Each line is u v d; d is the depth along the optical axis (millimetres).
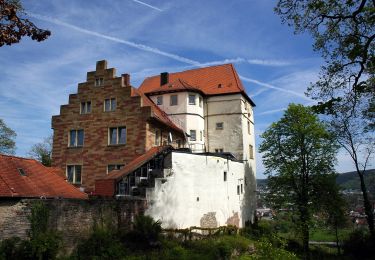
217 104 36000
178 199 22141
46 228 14445
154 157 22453
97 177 26672
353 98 14375
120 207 17781
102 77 28016
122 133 26672
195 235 21406
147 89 39719
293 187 34469
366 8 12211
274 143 35406
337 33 14172
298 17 14008
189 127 32688
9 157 18938
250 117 39781
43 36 8312
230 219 28438
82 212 15922
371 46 13156
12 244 13234
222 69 39156
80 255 15000
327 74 14891
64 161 28203
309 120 33469
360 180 34438
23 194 15906
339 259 32625
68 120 28750
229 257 20281
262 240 15039
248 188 35219
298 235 32812
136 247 16844
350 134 34000
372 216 33938
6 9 7672
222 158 27562
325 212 33625
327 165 33750
